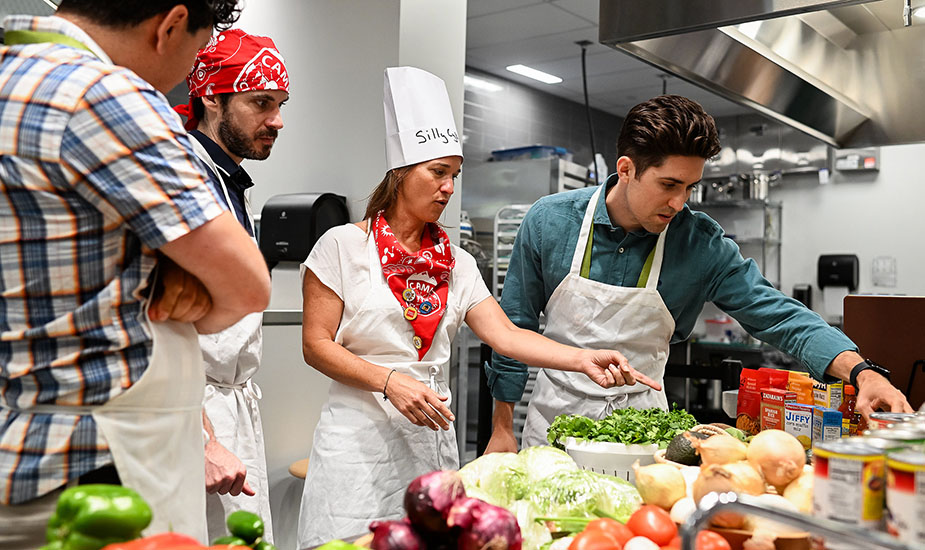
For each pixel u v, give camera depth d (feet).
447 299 5.96
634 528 3.27
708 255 6.43
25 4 5.46
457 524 2.84
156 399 3.42
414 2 9.37
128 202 3.10
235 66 5.96
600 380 5.25
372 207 6.02
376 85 9.38
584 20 16.20
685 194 5.77
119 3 3.35
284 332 9.34
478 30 16.99
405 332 5.78
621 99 22.53
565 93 21.99
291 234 9.12
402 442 5.68
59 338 3.22
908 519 2.50
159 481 3.44
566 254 6.57
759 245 21.59
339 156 9.74
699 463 4.16
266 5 10.60
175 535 2.53
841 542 2.16
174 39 3.51
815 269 20.95
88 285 3.23
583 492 3.68
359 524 5.47
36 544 3.22
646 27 5.69
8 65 3.22
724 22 5.33
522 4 15.42
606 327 6.44
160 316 3.42
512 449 6.63
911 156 19.49
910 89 7.42
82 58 3.23
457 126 10.11
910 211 19.52
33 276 3.18
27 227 3.15
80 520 2.47
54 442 3.19
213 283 3.37
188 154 3.28
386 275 5.76
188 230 3.18
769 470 3.57
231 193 6.02
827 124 8.23
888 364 7.04
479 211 18.72
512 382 6.62
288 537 9.11
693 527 2.38
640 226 6.31
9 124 3.08
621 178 6.13
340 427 5.65
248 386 6.17
